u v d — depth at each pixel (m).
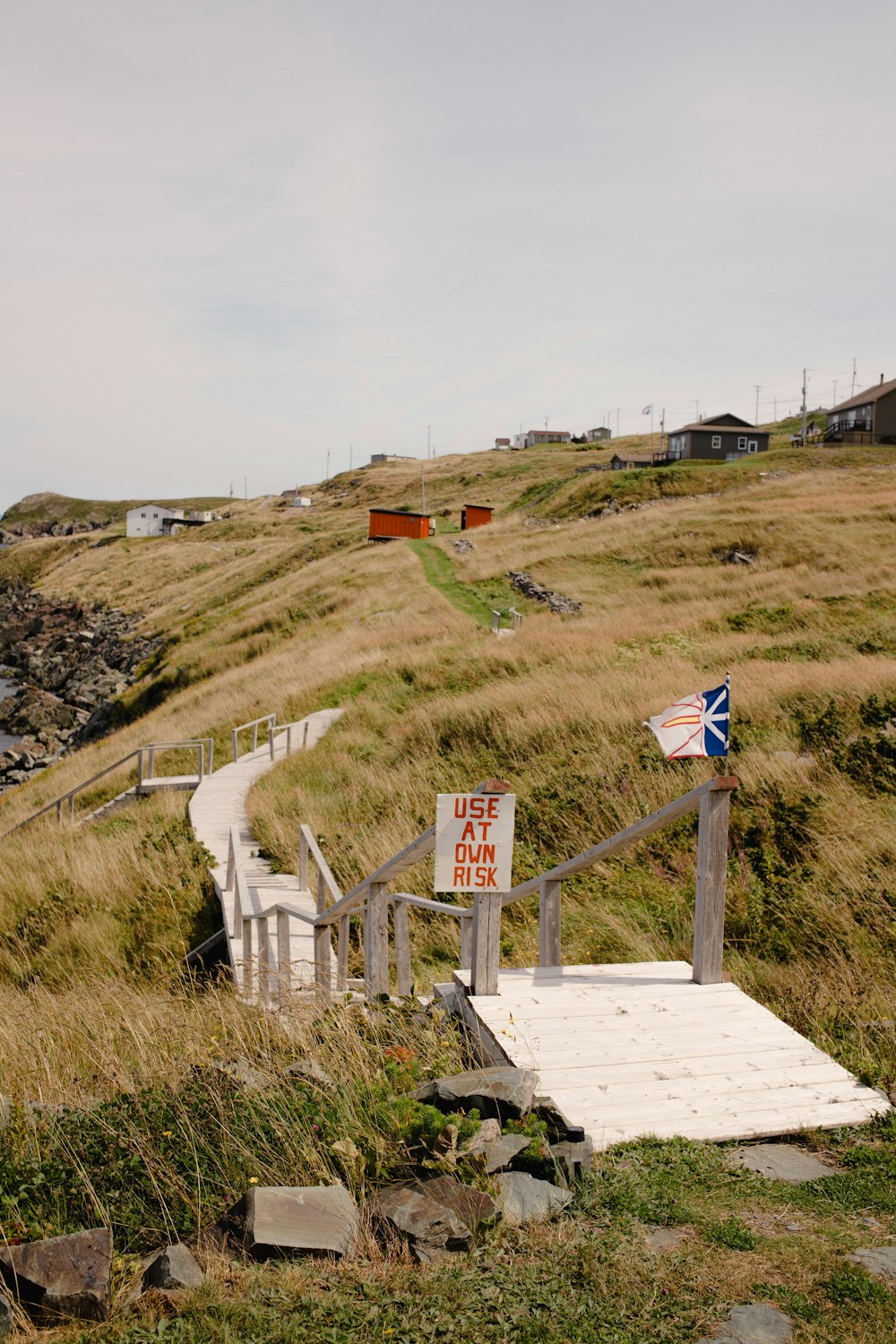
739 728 14.35
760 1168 4.11
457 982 6.03
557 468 115.19
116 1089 5.16
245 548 99.31
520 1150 4.02
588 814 12.05
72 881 14.66
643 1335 2.93
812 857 9.84
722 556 40.47
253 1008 6.95
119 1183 4.11
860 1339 2.86
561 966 6.60
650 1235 3.55
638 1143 4.26
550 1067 4.92
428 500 111.81
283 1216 3.56
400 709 22.89
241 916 9.80
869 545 38.06
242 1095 4.66
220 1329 3.00
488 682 23.27
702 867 6.05
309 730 23.23
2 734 55.44
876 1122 4.48
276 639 42.72
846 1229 3.54
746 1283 3.19
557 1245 3.46
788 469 66.44
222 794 20.19
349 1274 3.34
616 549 44.59
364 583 47.81
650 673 19.98
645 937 8.77
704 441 79.19
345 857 12.63
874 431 75.94
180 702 34.97
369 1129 4.25
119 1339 2.99
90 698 58.69
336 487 146.25
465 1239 3.48
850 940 7.82
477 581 44.12
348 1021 5.64
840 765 12.17
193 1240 3.71
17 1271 3.29
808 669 18.03
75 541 139.50
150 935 12.51
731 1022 5.49
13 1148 4.35
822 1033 5.77
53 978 11.74
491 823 5.73
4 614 103.94
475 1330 2.98
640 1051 5.11
